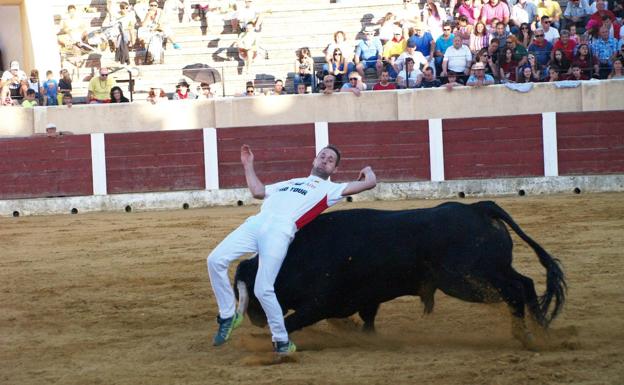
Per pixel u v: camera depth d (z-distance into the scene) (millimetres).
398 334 10656
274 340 9383
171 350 10148
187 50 36562
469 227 9555
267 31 37219
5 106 32312
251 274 9891
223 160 29047
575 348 9461
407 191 28688
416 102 31062
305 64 33250
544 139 28234
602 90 29938
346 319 10844
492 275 9461
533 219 20969
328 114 31547
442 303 12219
